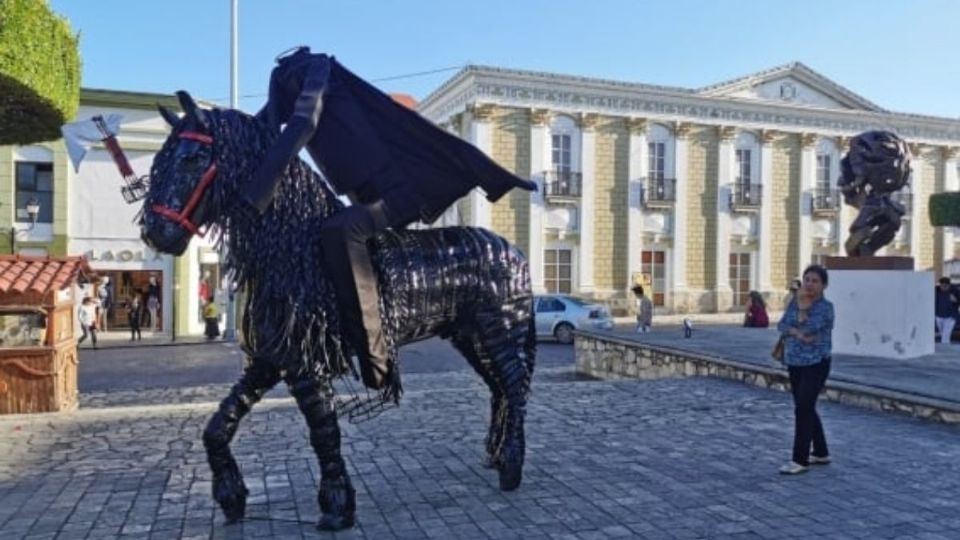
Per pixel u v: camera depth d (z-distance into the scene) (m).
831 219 36.88
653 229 33.28
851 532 4.71
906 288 12.13
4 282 9.43
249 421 8.34
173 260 25.97
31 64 8.71
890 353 12.20
